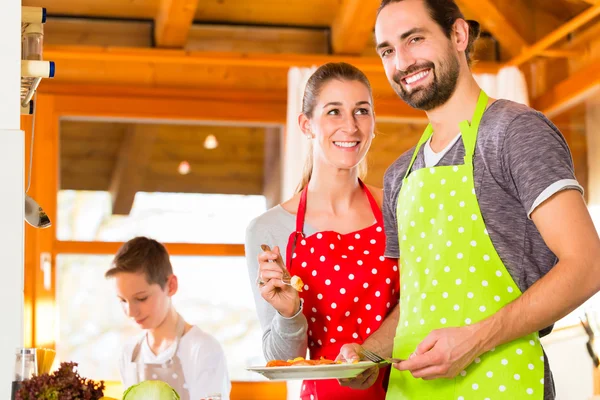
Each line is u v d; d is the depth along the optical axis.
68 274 5.22
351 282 2.39
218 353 3.24
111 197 5.57
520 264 1.76
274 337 2.29
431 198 1.87
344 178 2.50
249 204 5.75
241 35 5.61
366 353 1.85
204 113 5.51
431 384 1.82
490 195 1.78
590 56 5.22
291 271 2.42
